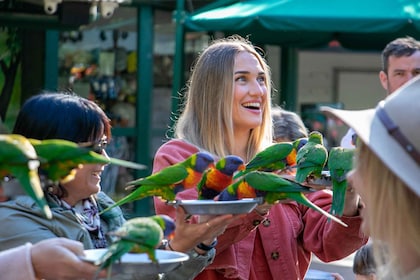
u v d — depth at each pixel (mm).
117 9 10203
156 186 3373
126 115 10414
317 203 4074
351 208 3820
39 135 3455
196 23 8461
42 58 9672
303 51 15219
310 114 14430
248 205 3205
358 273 4414
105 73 10266
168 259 2793
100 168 3520
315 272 4879
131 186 3492
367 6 8094
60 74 9914
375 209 2426
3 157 2756
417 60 5957
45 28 7934
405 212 2369
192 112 4105
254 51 4156
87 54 10125
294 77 11969
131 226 2725
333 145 14266
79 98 3611
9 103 9391
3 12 7559
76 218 3439
